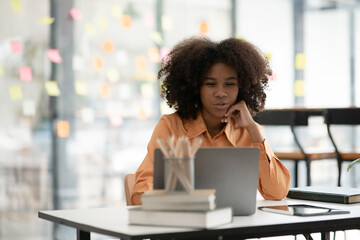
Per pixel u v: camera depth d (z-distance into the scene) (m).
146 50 5.16
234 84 2.52
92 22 4.86
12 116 4.50
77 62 4.79
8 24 4.47
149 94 5.19
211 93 2.50
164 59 2.80
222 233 1.80
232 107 2.59
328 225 1.99
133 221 1.89
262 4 6.03
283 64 6.27
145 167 2.53
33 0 4.57
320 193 2.53
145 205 1.85
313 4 6.51
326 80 6.66
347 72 6.84
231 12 5.75
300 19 6.40
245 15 5.87
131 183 2.71
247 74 2.60
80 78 4.80
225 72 2.49
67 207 4.75
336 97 6.76
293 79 6.37
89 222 1.99
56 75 4.69
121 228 1.83
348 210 2.23
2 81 4.45
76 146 4.79
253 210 2.07
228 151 2.02
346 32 6.82
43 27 4.62
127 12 5.05
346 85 6.84
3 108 4.46
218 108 2.51
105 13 4.93
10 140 4.49
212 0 5.60
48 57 4.65
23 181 4.55
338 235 5.09
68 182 4.75
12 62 4.49
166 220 1.82
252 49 2.65
